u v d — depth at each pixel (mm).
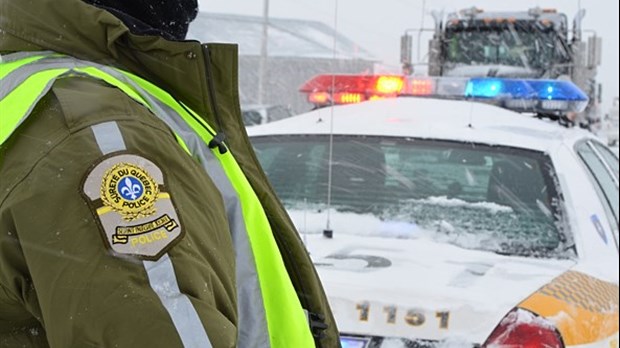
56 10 1402
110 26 1397
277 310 1435
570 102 4539
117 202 1179
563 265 2926
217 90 1493
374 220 3203
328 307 1669
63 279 1151
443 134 3584
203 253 1238
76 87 1309
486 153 3463
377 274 2654
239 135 1525
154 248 1180
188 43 1425
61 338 1154
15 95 1298
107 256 1154
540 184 3314
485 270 2762
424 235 3107
